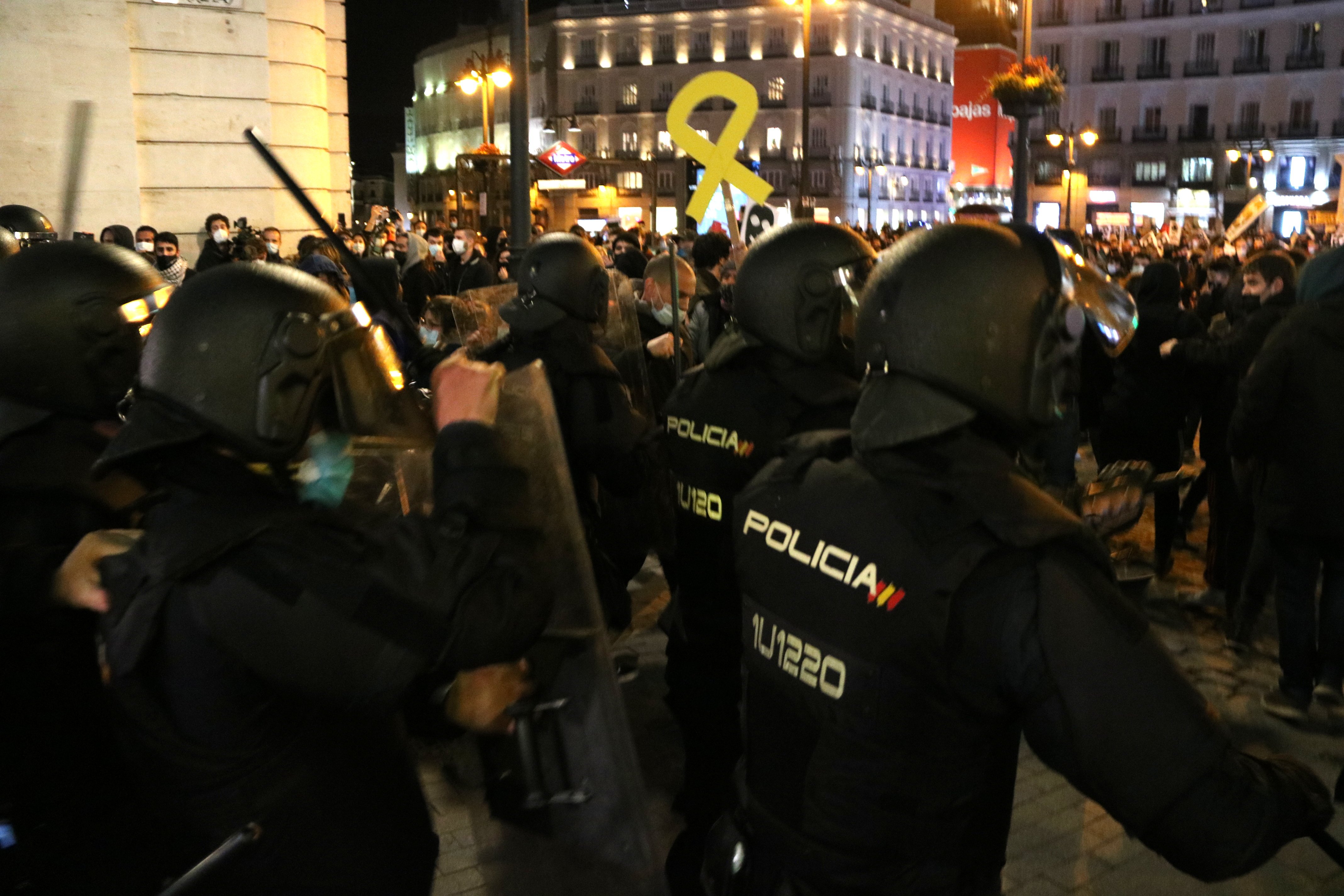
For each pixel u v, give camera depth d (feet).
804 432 7.87
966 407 4.71
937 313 4.68
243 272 4.87
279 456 4.72
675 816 10.43
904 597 4.50
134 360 6.31
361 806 5.06
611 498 11.29
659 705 13.73
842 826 4.76
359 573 4.48
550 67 225.56
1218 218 140.05
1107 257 53.06
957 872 4.68
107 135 36.86
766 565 5.26
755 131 212.84
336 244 6.72
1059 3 187.93
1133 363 18.04
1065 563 4.32
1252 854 4.26
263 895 4.76
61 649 5.52
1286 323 13.12
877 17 210.38
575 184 80.18
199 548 4.51
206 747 4.62
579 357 10.34
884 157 219.41
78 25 36.01
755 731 5.37
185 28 38.29
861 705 4.66
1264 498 13.61
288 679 4.48
